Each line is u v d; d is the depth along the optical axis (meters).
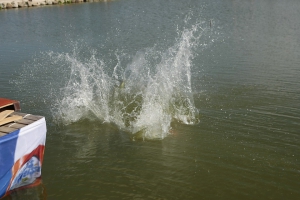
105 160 6.86
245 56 13.61
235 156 6.89
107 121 8.50
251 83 10.57
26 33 20.98
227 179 6.22
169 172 6.44
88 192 5.92
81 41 17.73
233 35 17.69
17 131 5.58
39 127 5.99
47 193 5.90
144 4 34.81
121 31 20.11
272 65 12.33
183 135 7.75
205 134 7.74
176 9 29.58
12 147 5.56
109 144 7.47
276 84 10.45
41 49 16.14
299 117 8.31
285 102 9.16
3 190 5.65
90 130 8.09
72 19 26.69
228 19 23.00
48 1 39.19
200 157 6.89
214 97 9.56
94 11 31.31
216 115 8.57
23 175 5.96
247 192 5.89
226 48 15.02
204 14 25.89
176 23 22.14
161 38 17.58
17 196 5.83
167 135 7.77
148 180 6.22
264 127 7.93
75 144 7.47
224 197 5.78
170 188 6.01
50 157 6.97
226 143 7.36
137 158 6.91
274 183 6.10
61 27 22.83
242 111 8.74
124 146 7.38
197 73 11.56
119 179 6.26
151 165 6.67
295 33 17.81
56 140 7.64
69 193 5.90
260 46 15.22
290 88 10.08
